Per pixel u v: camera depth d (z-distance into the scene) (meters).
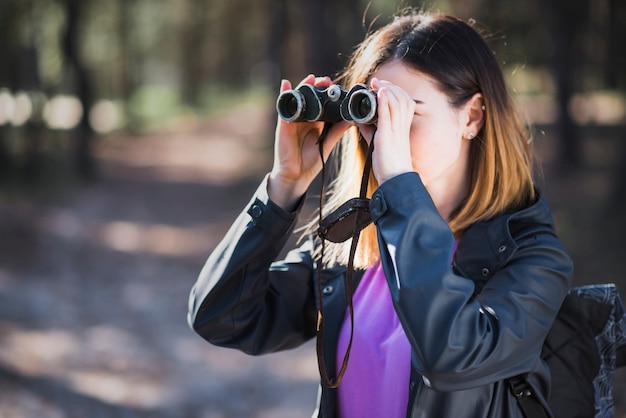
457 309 1.71
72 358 8.28
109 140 38.56
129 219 18.78
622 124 13.66
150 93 65.56
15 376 7.16
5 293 10.86
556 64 19.94
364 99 1.89
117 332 9.59
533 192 2.05
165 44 56.84
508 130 2.03
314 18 18.88
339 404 2.06
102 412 6.68
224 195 22.53
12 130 23.56
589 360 2.01
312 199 15.17
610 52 14.04
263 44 52.97
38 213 18.34
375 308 2.06
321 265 2.02
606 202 13.23
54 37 28.53
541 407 1.87
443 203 2.10
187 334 9.68
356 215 1.93
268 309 2.28
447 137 1.98
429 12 2.48
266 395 7.48
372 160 1.93
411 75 1.98
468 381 1.74
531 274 1.87
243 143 37.53
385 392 1.96
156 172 28.34
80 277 12.59
